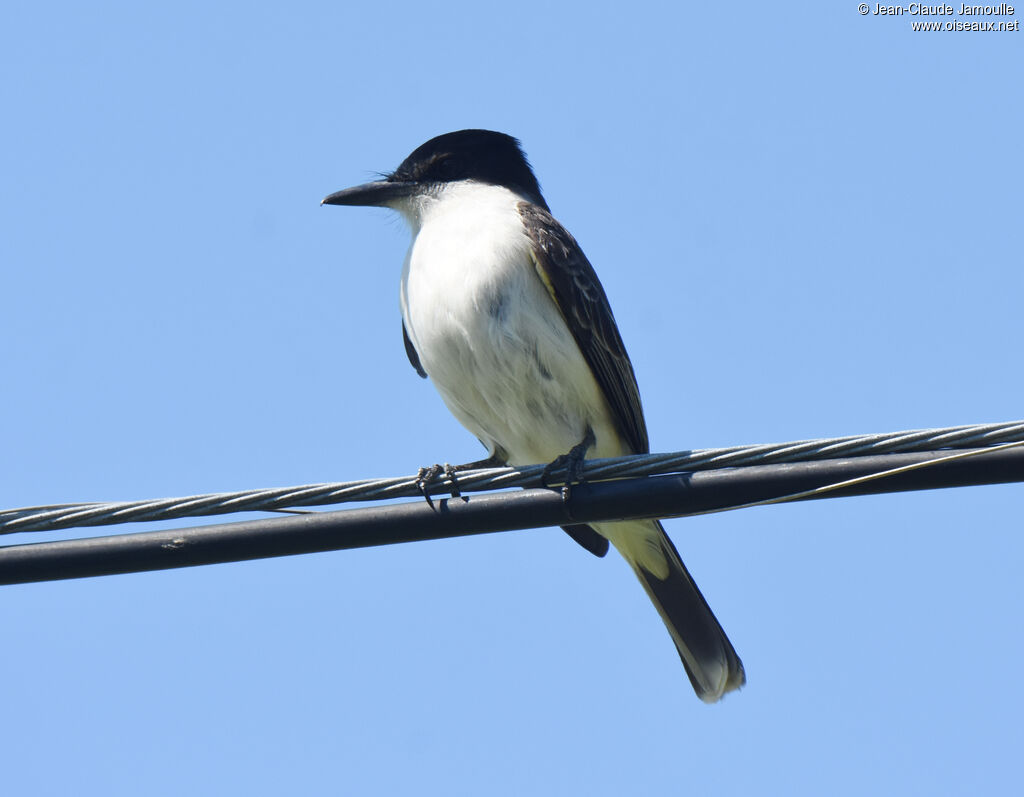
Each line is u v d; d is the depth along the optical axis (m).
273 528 8.04
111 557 7.95
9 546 7.97
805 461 7.96
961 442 7.65
